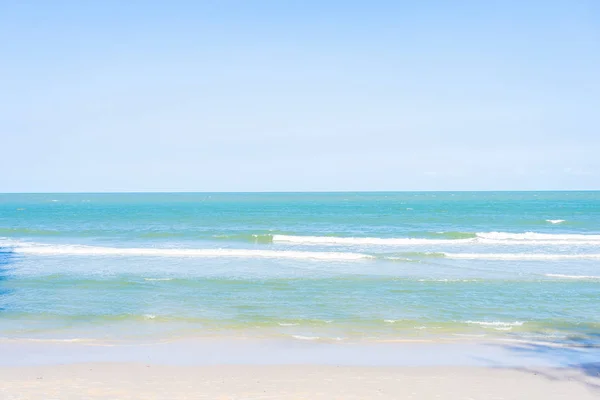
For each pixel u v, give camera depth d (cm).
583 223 4072
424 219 4766
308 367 936
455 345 1080
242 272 1919
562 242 2850
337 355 1012
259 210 6906
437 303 1437
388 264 2103
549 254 2359
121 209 7419
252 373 898
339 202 10381
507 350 1046
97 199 14300
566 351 1038
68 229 3681
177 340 1107
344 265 2077
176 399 768
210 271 1942
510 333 1166
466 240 2908
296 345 1077
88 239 3027
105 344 1074
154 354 1009
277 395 789
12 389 803
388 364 957
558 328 1204
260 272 1917
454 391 815
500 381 865
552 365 952
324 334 1156
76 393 788
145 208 7781
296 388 822
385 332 1173
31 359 971
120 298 1499
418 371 916
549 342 1100
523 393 807
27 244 2681
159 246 2698
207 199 13662
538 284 1686
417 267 2030
